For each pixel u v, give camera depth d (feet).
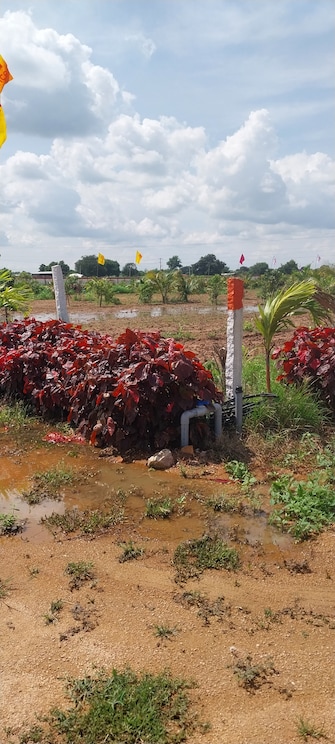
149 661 8.77
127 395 17.47
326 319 25.62
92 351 21.71
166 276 104.73
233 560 11.80
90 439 19.52
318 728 7.45
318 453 17.95
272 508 14.47
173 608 10.18
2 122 14.35
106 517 13.82
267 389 21.93
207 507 14.52
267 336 21.59
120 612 10.06
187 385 18.02
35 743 7.27
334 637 9.36
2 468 17.57
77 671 8.55
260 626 9.65
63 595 10.59
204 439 18.71
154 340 20.22
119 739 7.31
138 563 11.74
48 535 13.07
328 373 20.80
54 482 16.10
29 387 23.22
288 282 98.99
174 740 7.30
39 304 95.09
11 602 10.38
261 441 18.85
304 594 10.64
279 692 8.11
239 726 7.52
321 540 12.77
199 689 8.17
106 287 96.22
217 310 84.69
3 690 8.18
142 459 17.90
